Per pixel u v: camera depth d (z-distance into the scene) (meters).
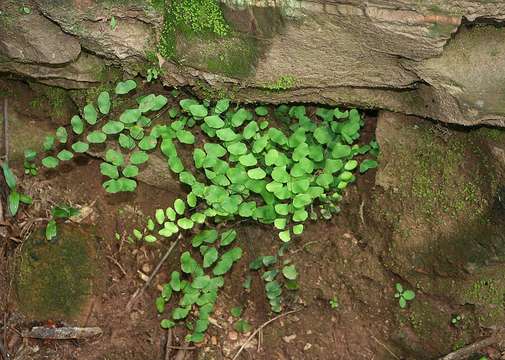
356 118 0.50
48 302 0.50
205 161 0.48
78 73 0.48
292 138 0.49
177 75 0.47
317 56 0.44
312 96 0.48
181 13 0.43
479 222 0.47
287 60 0.44
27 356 0.49
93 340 0.51
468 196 0.48
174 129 0.49
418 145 0.49
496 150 0.46
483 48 0.42
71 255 0.51
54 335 0.50
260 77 0.46
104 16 0.44
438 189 0.49
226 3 0.42
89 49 0.46
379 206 0.51
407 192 0.50
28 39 0.45
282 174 0.48
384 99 0.48
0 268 0.51
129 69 0.48
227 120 0.50
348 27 0.42
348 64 0.45
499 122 0.44
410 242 0.50
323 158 0.50
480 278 0.49
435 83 0.44
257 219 0.51
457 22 0.40
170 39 0.45
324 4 0.41
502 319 0.50
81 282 0.51
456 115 0.45
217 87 0.47
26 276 0.50
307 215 0.49
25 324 0.50
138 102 0.50
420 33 0.41
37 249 0.51
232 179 0.48
